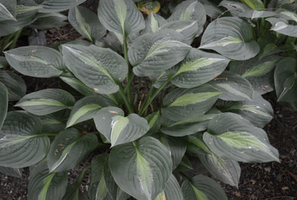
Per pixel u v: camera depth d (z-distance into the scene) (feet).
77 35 5.95
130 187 4.11
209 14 5.35
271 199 5.04
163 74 4.77
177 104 4.60
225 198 4.59
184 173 4.88
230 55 4.80
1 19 4.50
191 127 4.55
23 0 4.74
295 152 5.24
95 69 4.30
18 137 4.39
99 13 4.79
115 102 4.89
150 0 5.77
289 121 5.38
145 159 4.23
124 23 4.82
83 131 5.19
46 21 5.46
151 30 4.99
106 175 4.51
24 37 5.75
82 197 4.65
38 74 4.49
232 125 4.38
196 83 4.44
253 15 4.88
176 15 5.08
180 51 4.39
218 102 4.99
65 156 4.35
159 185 4.12
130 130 4.17
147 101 4.91
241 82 4.75
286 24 4.80
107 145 5.03
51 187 4.50
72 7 4.94
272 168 5.20
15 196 5.08
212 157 4.66
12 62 4.47
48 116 4.84
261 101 4.91
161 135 4.69
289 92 4.97
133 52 4.48
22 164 4.33
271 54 5.17
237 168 4.61
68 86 5.12
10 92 4.95
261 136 4.30
